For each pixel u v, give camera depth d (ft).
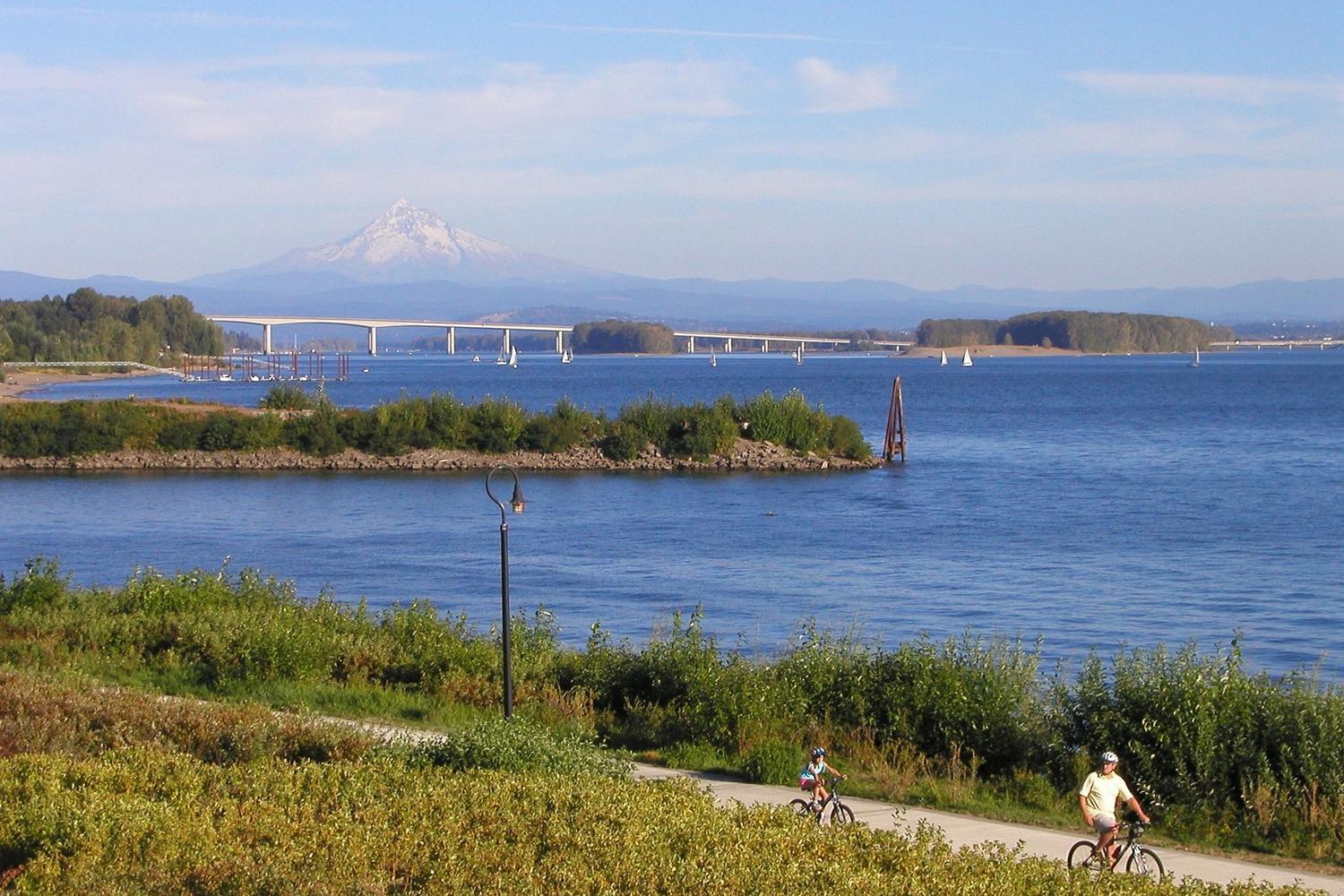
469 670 87.92
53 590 106.01
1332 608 139.64
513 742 59.16
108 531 204.95
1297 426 416.46
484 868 42.11
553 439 303.68
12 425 296.92
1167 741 65.72
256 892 40.27
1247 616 135.64
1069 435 387.14
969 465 304.71
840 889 41.29
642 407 314.14
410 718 79.10
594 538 197.26
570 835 45.42
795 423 306.76
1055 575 161.99
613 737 77.15
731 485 268.41
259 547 189.16
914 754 72.74
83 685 75.20
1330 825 59.67
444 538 196.65
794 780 67.62
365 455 301.63
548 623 104.78
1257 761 63.57
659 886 41.42
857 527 207.62
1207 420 444.14
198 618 95.91
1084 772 67.51
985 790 67.72
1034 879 44.60
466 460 298.56
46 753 57.93
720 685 77.77
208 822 45.60
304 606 104.58
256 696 82.64
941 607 140.97
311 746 61.62
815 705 77.87
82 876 41.37
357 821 46.93
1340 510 221.46
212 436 302.86
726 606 142.20
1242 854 58.70
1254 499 238.07
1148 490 253.24
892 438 310.65
